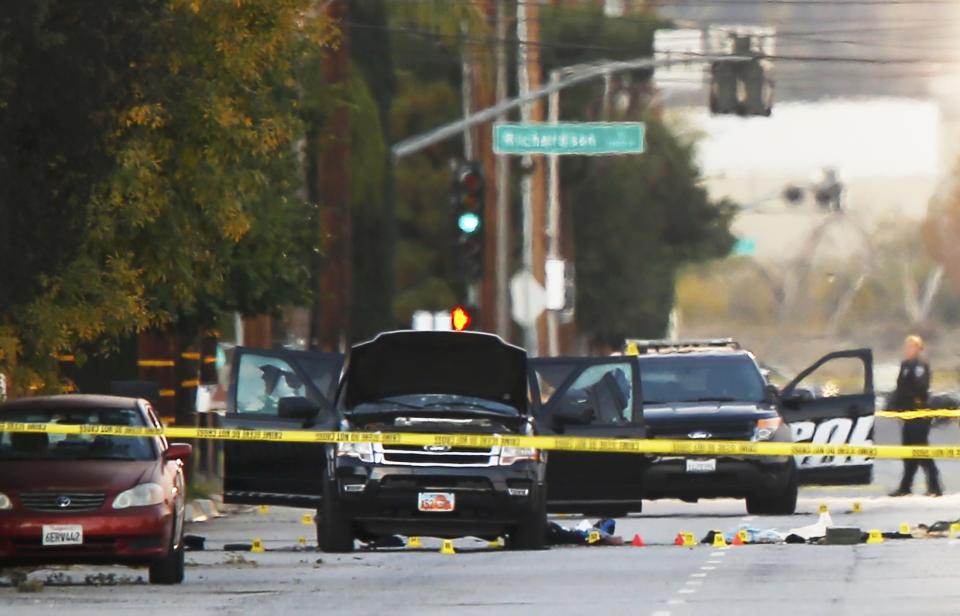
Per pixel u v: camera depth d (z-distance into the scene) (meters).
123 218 82.25
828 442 98.38
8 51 66.94
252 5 82.81
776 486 94.00
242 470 79.94
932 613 51.88
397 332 78.38
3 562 64.44
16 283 70.44
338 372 80.94
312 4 90.44
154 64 77.94
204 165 85.25
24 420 68.88
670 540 82.19
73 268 79.12
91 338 85.56
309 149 121.44
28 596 60.44
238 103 85.81
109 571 72.38
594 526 82.88
